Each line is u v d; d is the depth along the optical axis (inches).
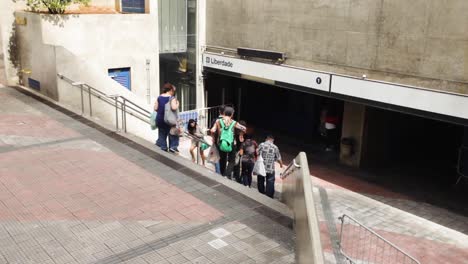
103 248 237.5
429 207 515.8
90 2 620.7
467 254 410.9
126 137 404.5
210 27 740.7
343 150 645.9
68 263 224.2
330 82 576.4
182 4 733.3
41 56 526.6
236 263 227.5
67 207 277.9
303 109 770.8
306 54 608.7
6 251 232.4
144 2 667.4
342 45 563.8
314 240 180.5
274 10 639.1
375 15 523.8
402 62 508.1
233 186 313.1
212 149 412.8
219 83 792.3
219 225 261.7
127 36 601.9
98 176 322.7
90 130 419.8
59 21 537.0
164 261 227.9
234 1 694.5
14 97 524.4
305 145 746.8
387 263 374.0
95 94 470.3
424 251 410.9
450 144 690.8
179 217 269.6
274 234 254.4
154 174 329.1
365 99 542.9
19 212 270.7
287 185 341.7
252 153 427.8
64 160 348.8
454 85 468.8
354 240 414.0
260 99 838.5
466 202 533.3
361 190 561.3
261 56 661.3
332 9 566.3
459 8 453.7
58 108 487.2
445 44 469.7
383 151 654.5
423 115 491.2
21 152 362.3
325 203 515.2
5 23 567.2
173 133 382.6
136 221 263.7
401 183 589.0
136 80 624.1
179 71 761.6
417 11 486.3
